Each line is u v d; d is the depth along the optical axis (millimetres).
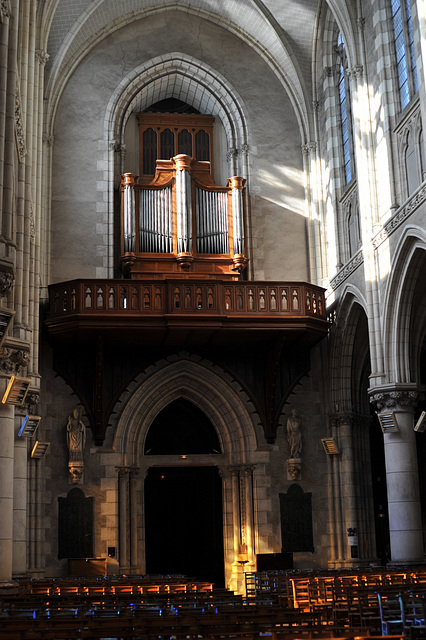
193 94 33750
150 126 33031
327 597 14562
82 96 31797
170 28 32938
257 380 30500
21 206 21094
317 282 31547
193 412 32594
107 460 29281
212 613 11273
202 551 33438
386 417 25188
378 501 34375
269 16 32031
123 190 30453
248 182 32250
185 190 30312
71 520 28625
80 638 9008
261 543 29609
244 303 28078
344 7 27594
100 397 29125
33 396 24312
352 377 30609
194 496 34875
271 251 31766
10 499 17844
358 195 27375
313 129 32688
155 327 27188
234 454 30781
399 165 24859
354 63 27359
